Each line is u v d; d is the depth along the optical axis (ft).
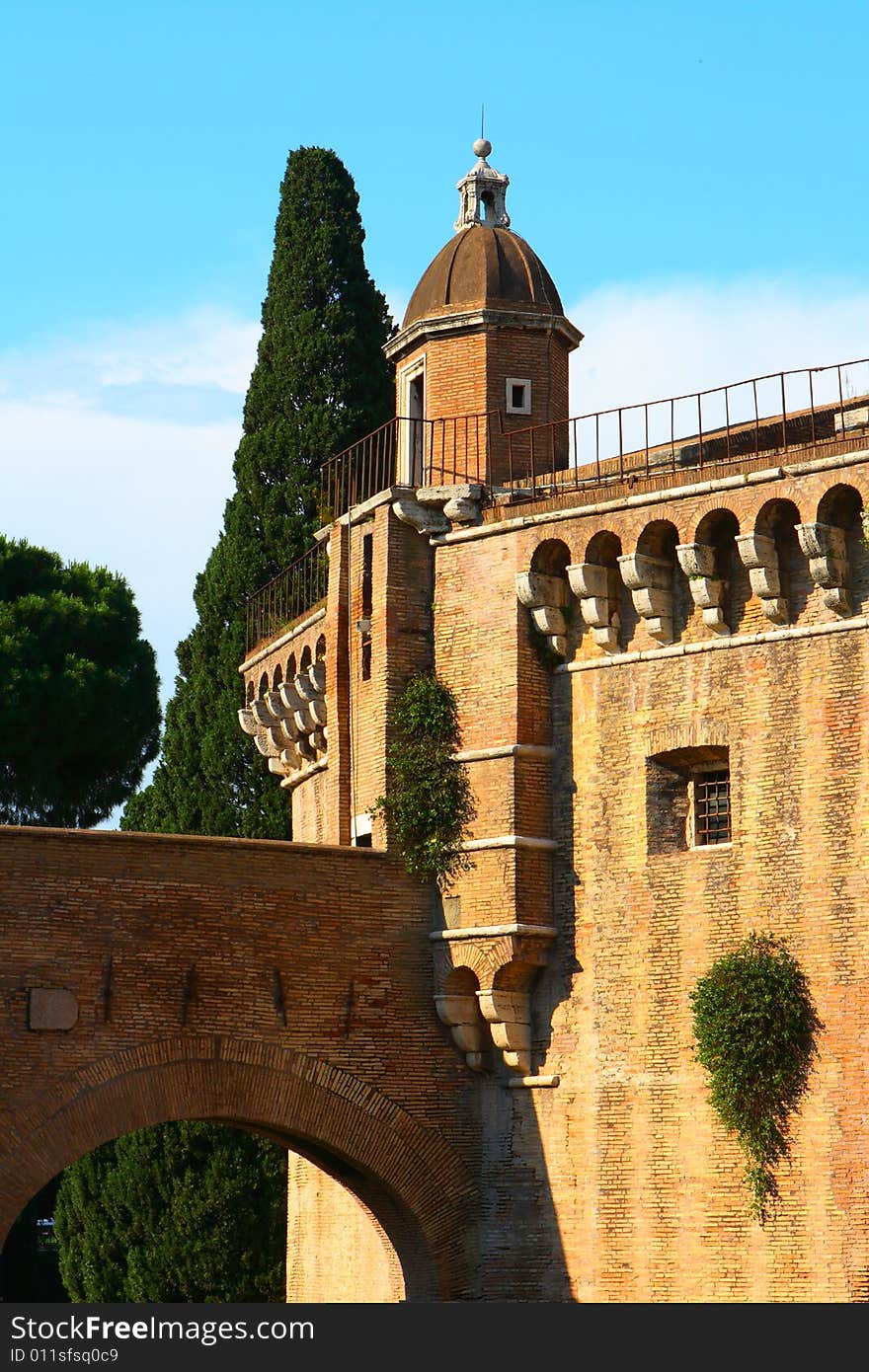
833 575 124.16
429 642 142.10
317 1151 137.49
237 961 131.75
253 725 168.04
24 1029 125.18
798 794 125.59
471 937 135.13
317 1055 133.28
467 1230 135.44
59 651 228.43
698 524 128.57
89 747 226.99
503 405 144.66
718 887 128.36
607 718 134.31
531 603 136.15
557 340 147.95
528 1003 135.64
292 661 159.33
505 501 140.26
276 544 203.51
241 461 208.54
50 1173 124.77
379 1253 143.54
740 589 129.90
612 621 134.41
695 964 128.67
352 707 146.51
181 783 201.98
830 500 124.57
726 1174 125.59
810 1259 121.29
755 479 126.31
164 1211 183.01
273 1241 182.91
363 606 145.59
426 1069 136.15
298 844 134.92
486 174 151.84
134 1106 127.65
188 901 130.82
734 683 129.08
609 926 132.57
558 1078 133.59
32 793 225.15
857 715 123.75
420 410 150.20
